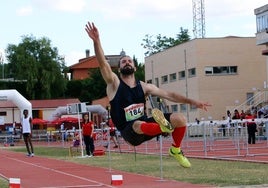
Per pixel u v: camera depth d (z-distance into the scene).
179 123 6.09
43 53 77.88
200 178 13.09
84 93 88.62
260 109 43.72
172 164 17.75
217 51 54.78
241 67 54.88
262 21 46.78
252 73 55.09
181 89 58.47
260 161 17.33
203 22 75.75
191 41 55.84
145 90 6.44
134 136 6.08
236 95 54.81
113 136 30.44
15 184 11.27
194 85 55.41
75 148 32.72
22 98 40.56
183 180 12.89
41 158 24.61
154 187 11.77
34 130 59.75
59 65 78.75
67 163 20.64
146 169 16.34
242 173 13.90
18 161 22.75
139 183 12.65
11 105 69.38
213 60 54.72
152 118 6.27
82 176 15.02
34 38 78.69
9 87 80.12
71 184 12.92
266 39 46.38
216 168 15.55
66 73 82.38
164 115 6.15
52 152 30.38
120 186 12.15
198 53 54.62
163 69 62.81
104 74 6.34
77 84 88.69
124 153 26.17
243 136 26.94
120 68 6.45
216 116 54.34
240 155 20.77
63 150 32.91
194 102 6.57
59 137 53.78
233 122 22.11
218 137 31.56
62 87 78.81
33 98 77.38
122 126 6.28
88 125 24.53
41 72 77.38
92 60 107.31
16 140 54.09
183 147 29.09
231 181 12.19
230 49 54.91
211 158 19.42
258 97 51.38
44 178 14.73
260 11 46.66
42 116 71.25
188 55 56.50
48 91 77.19
